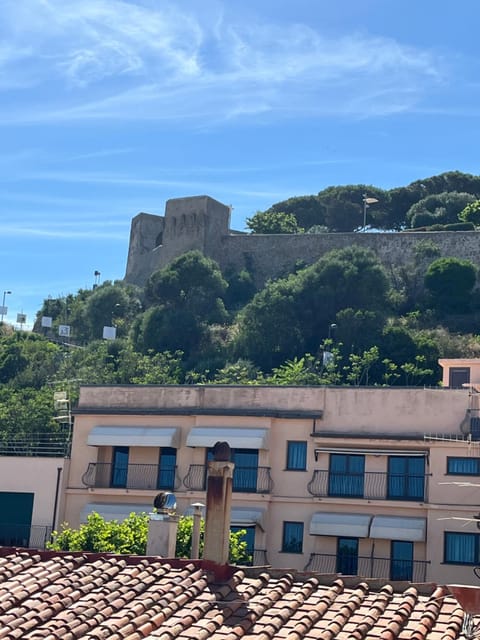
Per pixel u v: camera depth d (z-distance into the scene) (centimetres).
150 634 1717
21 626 1748
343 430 5334
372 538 5100
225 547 1931
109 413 5694
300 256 13375
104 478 5647
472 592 1628
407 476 5172
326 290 10956
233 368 10012
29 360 10844
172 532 2205
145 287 13150
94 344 11231
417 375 9600
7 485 5684
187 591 1852
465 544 4953
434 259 12344
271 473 5372
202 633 1698
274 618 1756
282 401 5469
